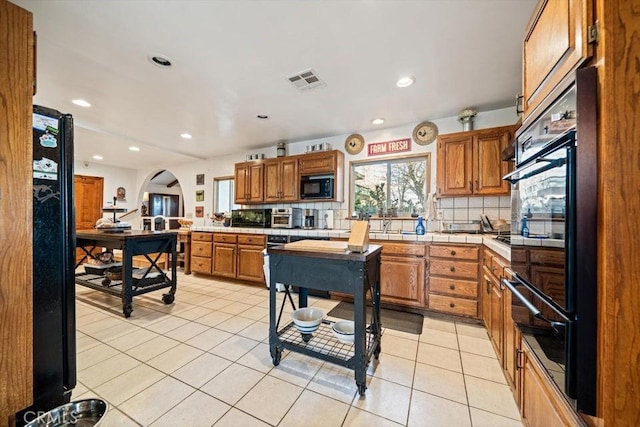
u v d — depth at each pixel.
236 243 4.02
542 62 1.06
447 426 1.31
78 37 1.86
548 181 0.96
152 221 5.66
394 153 3.65
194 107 3.04
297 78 2.40
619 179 0.67
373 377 1.70
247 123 3.55
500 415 1.38
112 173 6.48
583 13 0.74
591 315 0.72
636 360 0.65
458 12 1.62
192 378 1.67
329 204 4.13
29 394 1.11
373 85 2.52
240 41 1.90
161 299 3.25
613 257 0.67
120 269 3.00
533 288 1.12
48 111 1.28
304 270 1.65
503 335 1.68
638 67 0.66
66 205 1.34
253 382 1.64
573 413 0.80
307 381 1.65
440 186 3.10
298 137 4.20
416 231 3.08
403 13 1.63
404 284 2.85
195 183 5.82
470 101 2.87
